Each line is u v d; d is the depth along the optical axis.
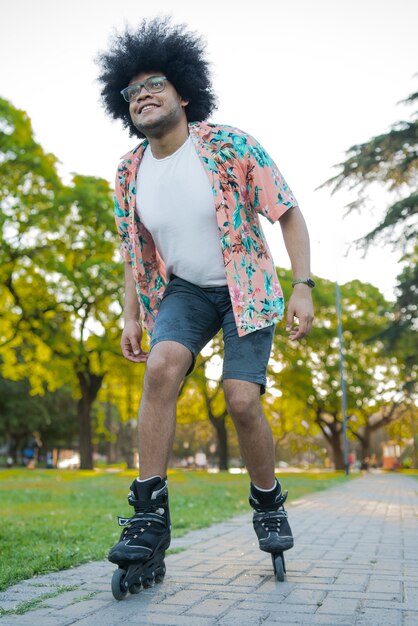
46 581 3.01
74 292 27.64
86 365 30.39
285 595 2.67
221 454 37.19
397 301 18.62
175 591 2.73
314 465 89.06
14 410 47.41
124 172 3.15
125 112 3.29
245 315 2.87
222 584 2.89
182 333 2.85
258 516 3.02
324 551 4.09
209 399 37.62
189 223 2.94
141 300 3.15
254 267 2.96
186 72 3.04
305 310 2.87
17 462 55.41
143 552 2.60
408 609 2.44
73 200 25.98
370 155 15.64
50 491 12.37
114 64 3.12
